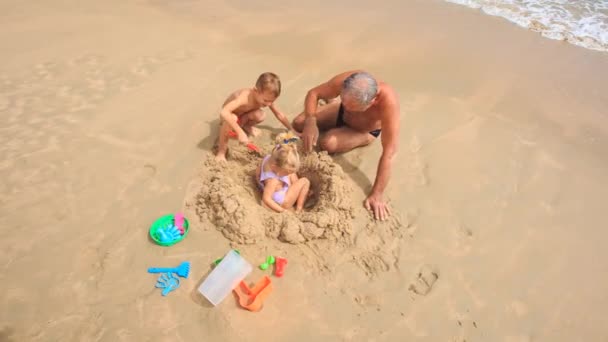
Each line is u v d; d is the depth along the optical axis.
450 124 4.61
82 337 2.49
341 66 5.56
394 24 6.64
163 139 4.07
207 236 3.13
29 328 2.51
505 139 4.43
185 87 4.91
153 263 2.93
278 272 2.92
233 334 2.58
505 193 3.79
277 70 5.39
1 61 5.22
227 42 5.98
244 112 3.98
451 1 7.61
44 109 4.40
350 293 2.88
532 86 5.29
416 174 3.93
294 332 2.63
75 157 3.78
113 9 6.82
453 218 3.51
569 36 6.46
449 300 2.91
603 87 5.31
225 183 3.40
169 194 3.46
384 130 3.44
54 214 3.23
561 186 3.90
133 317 2.61
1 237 3.02
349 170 3.94
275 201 3.41
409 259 3.15
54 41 5.77
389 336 2.67
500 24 6.79
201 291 2.72
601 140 4.48
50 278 2.78
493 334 2.75
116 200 3.38
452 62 5.73
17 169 3.60
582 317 2.88
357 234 3.28
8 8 6.62
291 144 3.33
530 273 3.14
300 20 6.64
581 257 3.28
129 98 4.66
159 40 5.95
